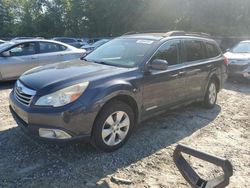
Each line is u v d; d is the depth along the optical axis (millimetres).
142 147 4641
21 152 4250
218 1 33500
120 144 4512
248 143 5098
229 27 33500
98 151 4375
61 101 3879
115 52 5340
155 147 4680
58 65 4980
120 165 4055
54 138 3896
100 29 46438
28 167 3877
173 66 5453
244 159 4488
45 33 54375
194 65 5988
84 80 4145
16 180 3588
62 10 54094
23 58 9016
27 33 55062
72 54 10062
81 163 4031
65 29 53719
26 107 4004
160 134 5215
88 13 47531
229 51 12023
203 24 34094
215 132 5508
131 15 41750
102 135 4227
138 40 5457
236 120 6285
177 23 37406
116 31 43312
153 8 38938
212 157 1940
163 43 5320
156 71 4992
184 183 3730
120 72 4535
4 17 58188
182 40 5871
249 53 11234
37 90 3998
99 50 5711
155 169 4027
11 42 9227
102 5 44438
